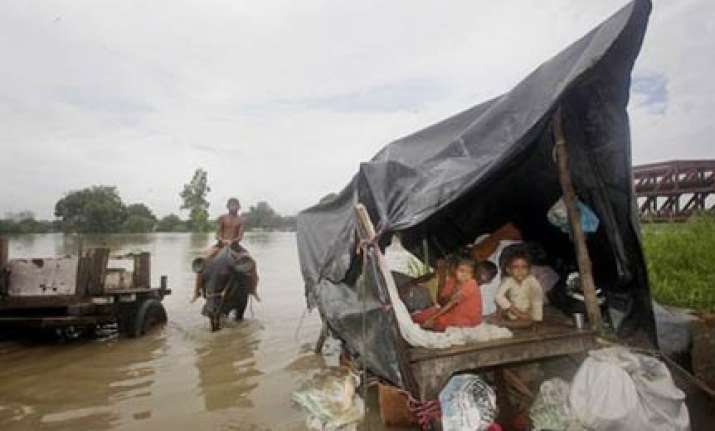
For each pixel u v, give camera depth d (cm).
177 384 564
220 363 652
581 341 431
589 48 366
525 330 447
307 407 473
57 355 699
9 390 545
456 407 380
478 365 393
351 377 497
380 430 427
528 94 421
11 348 746
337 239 568
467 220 627
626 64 384
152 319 874
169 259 2417
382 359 401
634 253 455
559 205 508
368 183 451
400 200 439
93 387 553
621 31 340
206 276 869
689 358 503
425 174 452
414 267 864
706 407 441
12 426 447
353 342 456
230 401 507
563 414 389
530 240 625
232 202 1002
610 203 459
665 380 390
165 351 719
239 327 895
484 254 569
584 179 463
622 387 364
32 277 748
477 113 554
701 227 844
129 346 751
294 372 609
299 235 745
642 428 353
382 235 433
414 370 376
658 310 560
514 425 417
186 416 467
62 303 723
